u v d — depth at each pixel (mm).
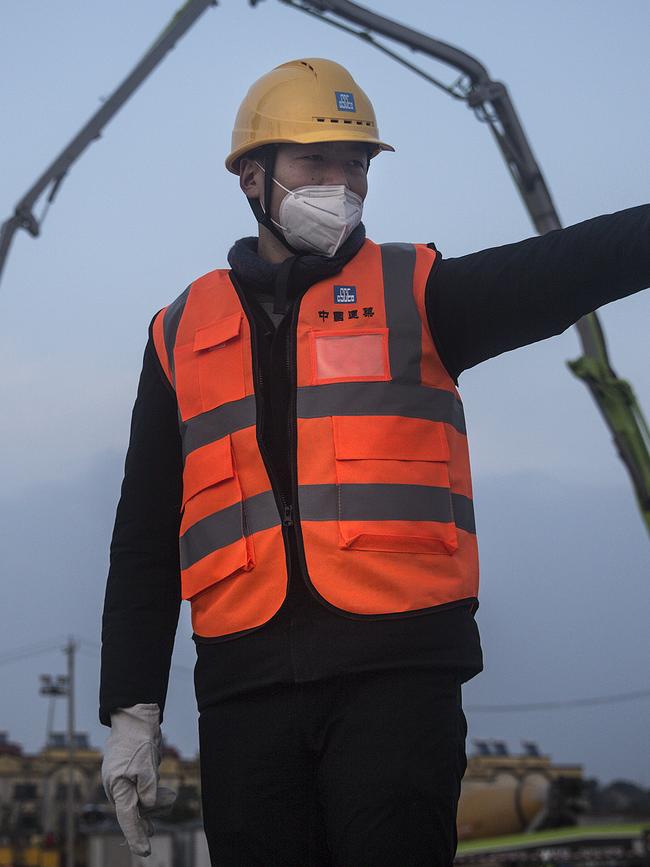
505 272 2387
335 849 2324
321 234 2582
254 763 2410
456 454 2541
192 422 2623
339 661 2336
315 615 2391
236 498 2514
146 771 2582
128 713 2625
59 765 56531
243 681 2430
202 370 2629
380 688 2330
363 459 2432
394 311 2512
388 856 2271
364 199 2693
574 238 2320
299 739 2383
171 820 37312
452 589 2414
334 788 2324
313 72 2705
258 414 2531
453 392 2551
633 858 25391
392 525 2400
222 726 2465
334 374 2488
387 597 2357
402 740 2301
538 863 26109
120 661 2648
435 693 2340
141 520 2723
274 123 2650
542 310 2355
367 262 2590
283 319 2568
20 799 55906
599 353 9578
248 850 2434
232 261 2684
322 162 2635
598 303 2334
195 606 2578
